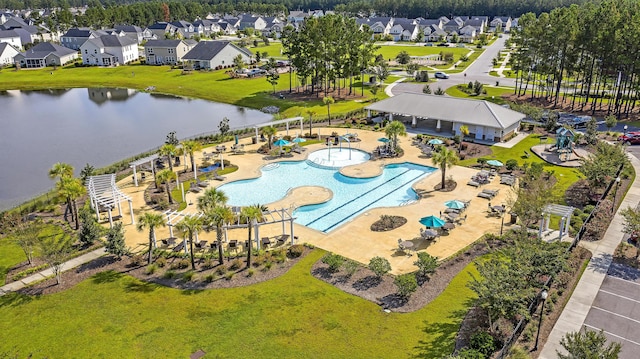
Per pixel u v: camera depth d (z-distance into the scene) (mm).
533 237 41219
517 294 29594
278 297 36156
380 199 55750
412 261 41125
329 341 31250
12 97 125188
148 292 37250
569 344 26344
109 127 94062
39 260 42844
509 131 76375
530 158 67000
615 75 95250
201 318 33938
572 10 96938
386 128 69750
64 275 40062
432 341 30953
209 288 37625
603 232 45125
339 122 89000
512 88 115812
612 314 33375
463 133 75750
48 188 63188
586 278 37781
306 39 111000
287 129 79625
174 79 140000
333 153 71188
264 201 54750
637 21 80688
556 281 36062
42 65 162625
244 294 36688
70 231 47844
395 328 32375
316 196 55688
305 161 68500
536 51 98562
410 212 50906
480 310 33750
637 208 45438
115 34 182875
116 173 64312
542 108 95500
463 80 128250
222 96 118688
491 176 60156
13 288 38469
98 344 31641
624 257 40812
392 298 35750
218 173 62844
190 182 60219
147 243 45438
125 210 52562
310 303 35312
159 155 61062
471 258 41219
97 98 123438
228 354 30312
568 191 55031
